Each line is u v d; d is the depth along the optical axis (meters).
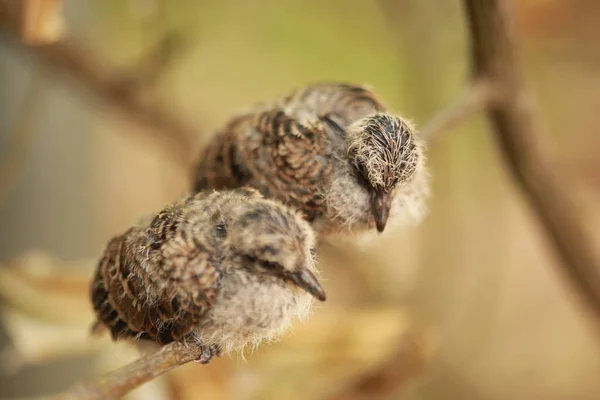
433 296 0.89
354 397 0.69
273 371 0.68
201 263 0.48
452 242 0.90
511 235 1.12
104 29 0.97
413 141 0.53
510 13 0.59
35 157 0.77
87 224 0.81
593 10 0.96
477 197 1.03
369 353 0.68
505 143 0.63
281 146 0.53
